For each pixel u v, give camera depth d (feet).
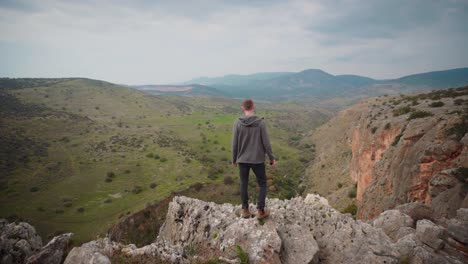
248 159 20.90
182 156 394.93
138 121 642.63
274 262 19.24
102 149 387.96
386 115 175.32
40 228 201.77
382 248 21.85
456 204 52.13
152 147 424.87
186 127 629.51
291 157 442.50
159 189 275.59
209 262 19.86
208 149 465.88
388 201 92.02
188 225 28.09
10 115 430.61
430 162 77.10
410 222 28.81
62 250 21.77
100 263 17.08
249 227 22.95
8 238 26.02
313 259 20.51
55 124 448.65
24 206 232.12
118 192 272.51
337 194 205.26
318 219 26.96
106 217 217.97
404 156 97.50
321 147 473.26
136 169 333.42
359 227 25.20
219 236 24.12
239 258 19.92
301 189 286.46
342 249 22.91
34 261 20.68
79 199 254.06
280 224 24.18
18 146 338.34
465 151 68.13
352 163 222.28
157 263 19.01
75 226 204.44
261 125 20.74
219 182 293.84
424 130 95.09
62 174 303.27
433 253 21.24
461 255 21.17
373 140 153.79
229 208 29.17
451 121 83.30
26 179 276.00
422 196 78.07
